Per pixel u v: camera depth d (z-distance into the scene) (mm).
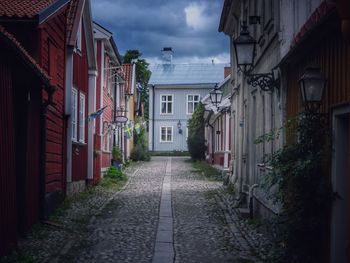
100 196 18422
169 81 54344
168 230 12062
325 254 7676
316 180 7758
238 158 18516
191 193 19922
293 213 7965
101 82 23953
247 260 9117
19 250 9219
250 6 16203
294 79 9711
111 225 12664
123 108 34625
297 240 8008
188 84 53656
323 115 7727
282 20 10539
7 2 12672
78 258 9164
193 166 36188
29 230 11195
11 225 8930
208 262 9008
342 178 7352
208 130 39531
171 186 22734
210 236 11430
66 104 15906
